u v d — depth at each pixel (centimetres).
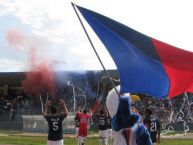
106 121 2389
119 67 744
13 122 4650
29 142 2752
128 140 755
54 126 1521
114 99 785
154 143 1709
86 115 2430
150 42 750
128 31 746
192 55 749
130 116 760
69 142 2798
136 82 744
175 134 3622
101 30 746
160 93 755
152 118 1703
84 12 745
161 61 752
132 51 745
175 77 759
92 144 2631
